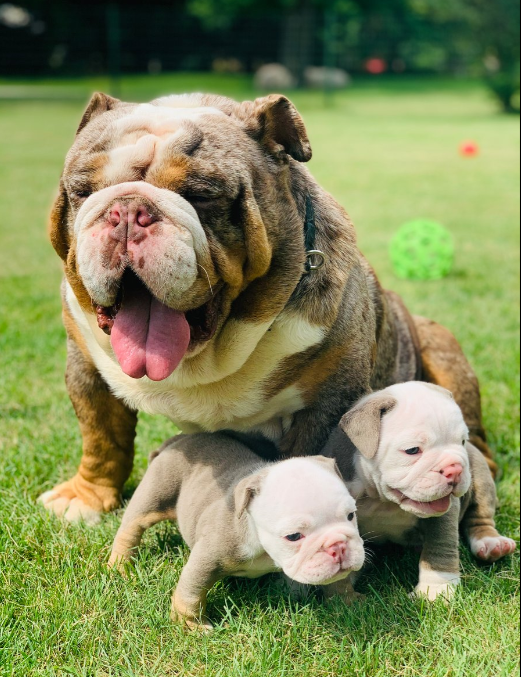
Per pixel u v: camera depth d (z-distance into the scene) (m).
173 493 1.52
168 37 15.40
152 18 15.20
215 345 1.43
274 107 1.43
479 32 12.88
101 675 1.35
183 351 1.35
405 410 1.45
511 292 3.18
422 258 3.38
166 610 1.44
